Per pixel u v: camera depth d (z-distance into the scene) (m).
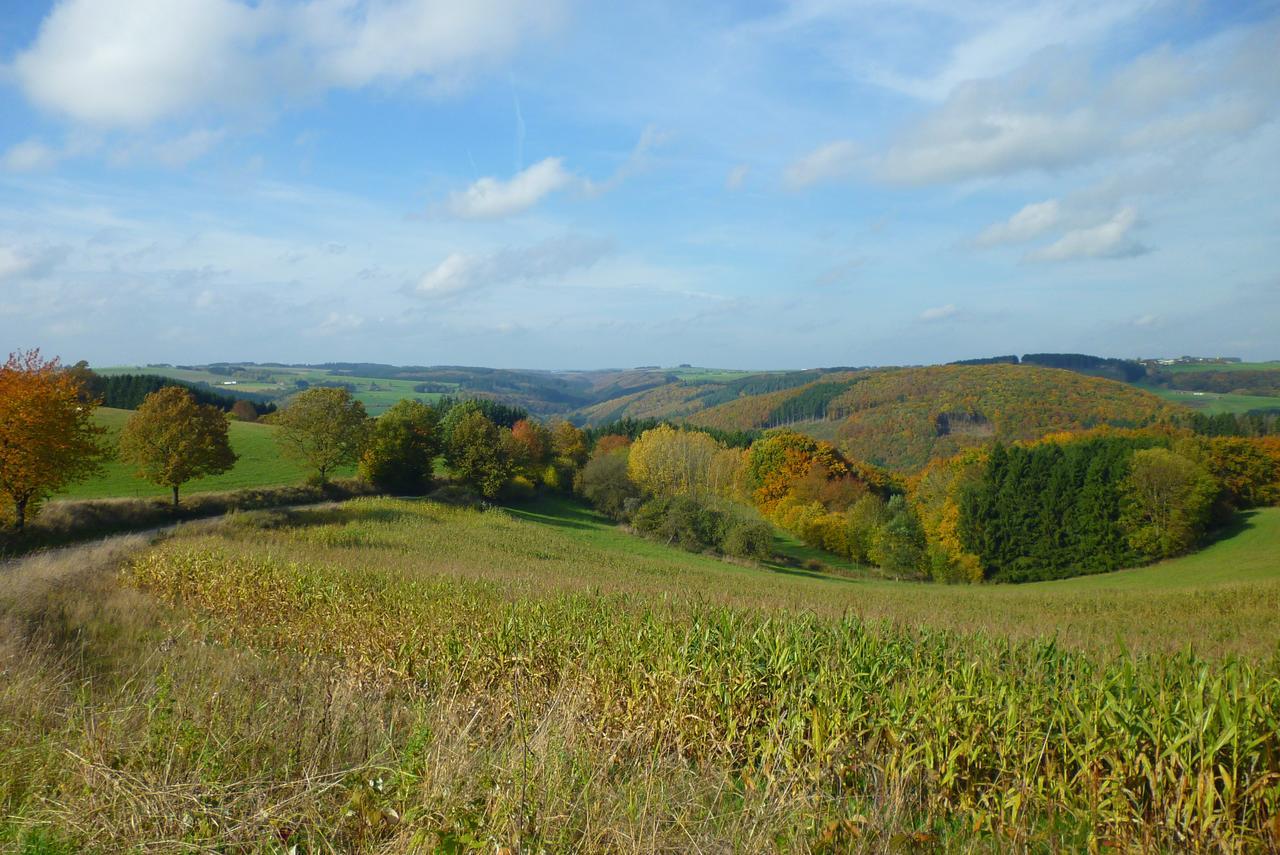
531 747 5.30
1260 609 25.97
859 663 7.90
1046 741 6.19
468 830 4.23
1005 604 29.88
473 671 9.99
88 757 4.98
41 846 4.08
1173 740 5.67
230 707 6.27
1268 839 5.23
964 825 5.66
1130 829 5.65
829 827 4.77
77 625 12.15
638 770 5.86
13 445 29.59
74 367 60.44
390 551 32.22
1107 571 55.38
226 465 43.75
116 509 37.53
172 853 4.15
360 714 6.52
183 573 18.66
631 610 11.80
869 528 63.47
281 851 4.29
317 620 13.93
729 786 6.13
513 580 20.34
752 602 17.78
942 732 6.48
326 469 53.75
